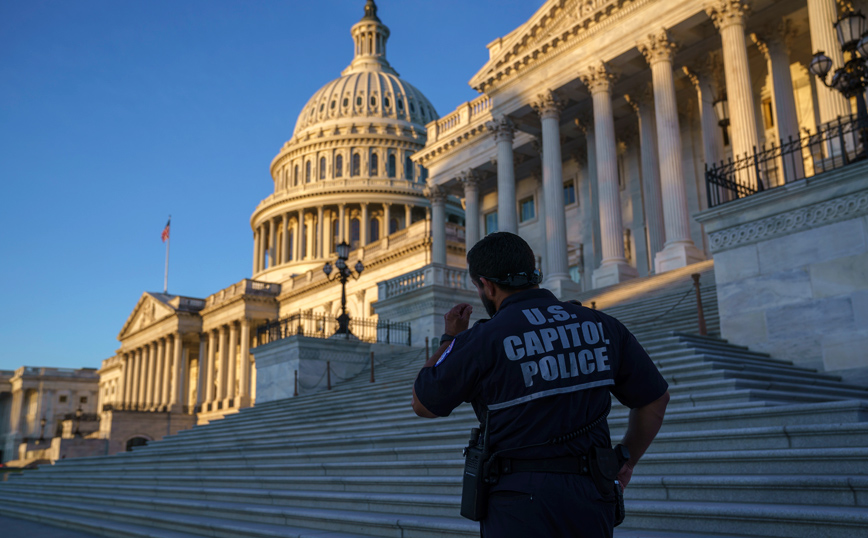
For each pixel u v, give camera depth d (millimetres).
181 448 19297
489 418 2785
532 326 2840
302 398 20922
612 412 9320
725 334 12820
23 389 112562
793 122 25281
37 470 25469
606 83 28031
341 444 12648
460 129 40469
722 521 5598
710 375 9695
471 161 39875
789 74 25656
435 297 25781
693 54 28203
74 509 15477
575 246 36312
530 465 2654
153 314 85625
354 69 118125
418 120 108438
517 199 40500
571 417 2699
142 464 19203
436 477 8602
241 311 74125
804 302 11664
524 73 31281
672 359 10930
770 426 7430
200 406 76000
